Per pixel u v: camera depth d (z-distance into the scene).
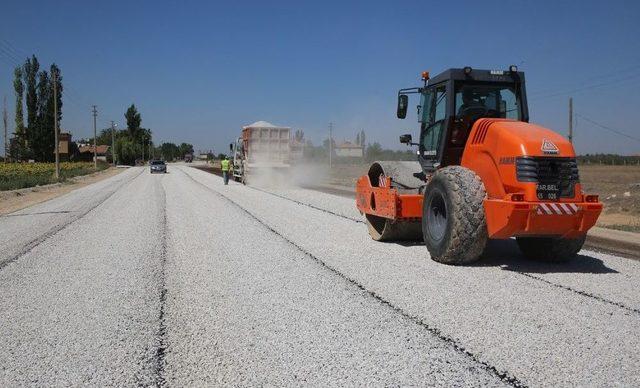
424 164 10.73
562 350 4.96
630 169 65.19
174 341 5.35
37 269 8.80
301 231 12.71
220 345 5.22
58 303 6.76
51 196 27.48
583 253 9.96
